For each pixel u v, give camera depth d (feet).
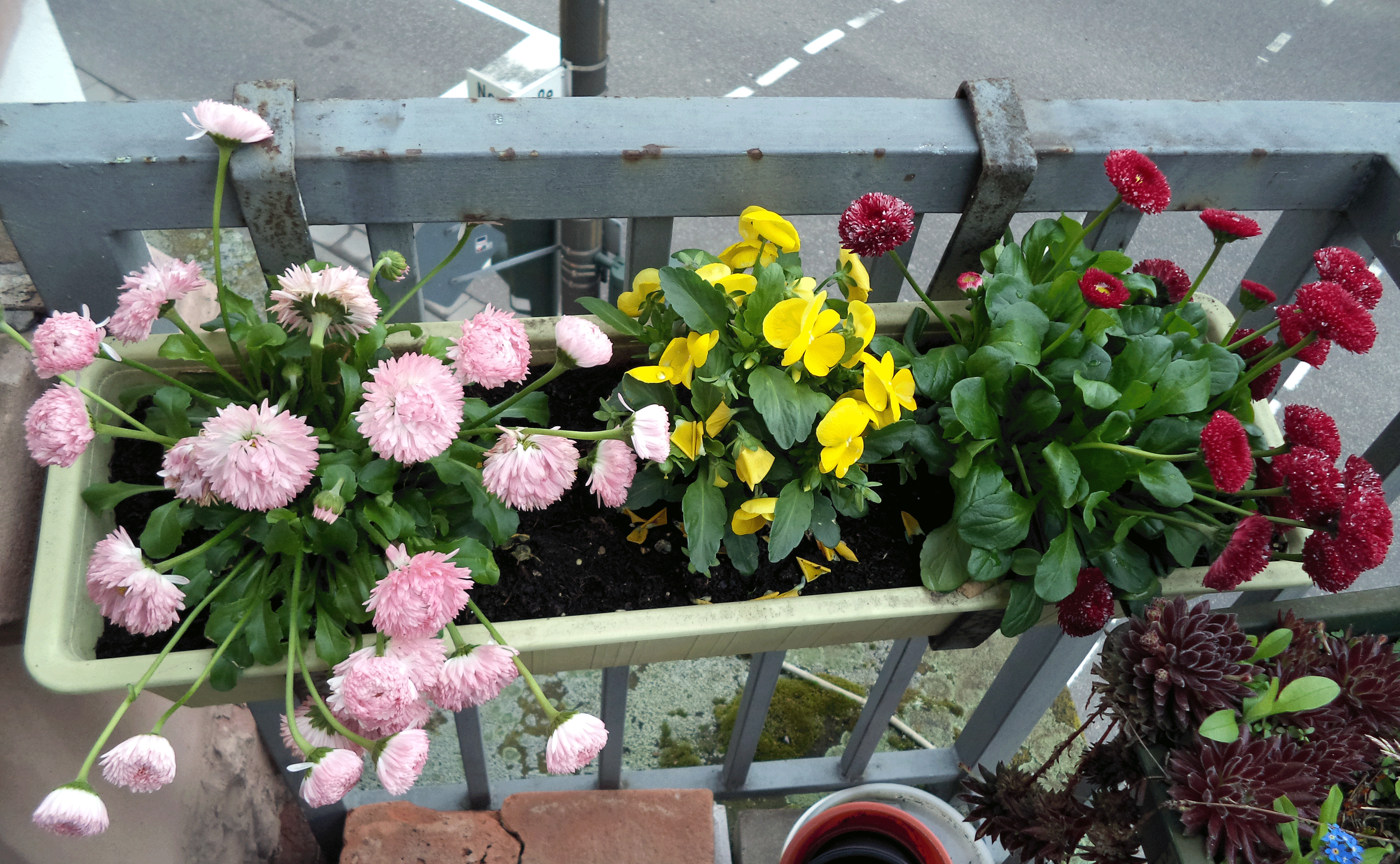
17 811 3.71
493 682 2.92
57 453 2.79
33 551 3.47
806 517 3.39
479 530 3.48
